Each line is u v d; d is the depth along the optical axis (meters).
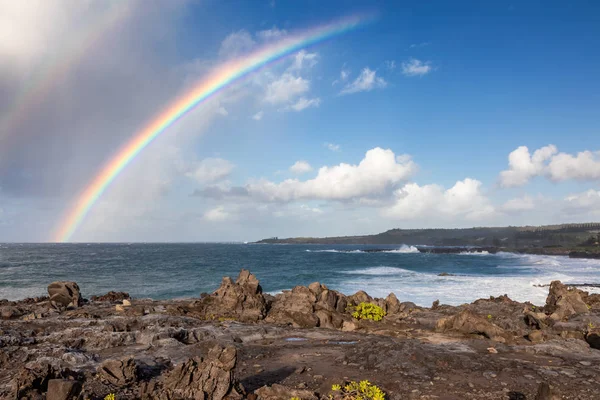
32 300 22.88
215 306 20.14
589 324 16.16
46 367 8.43
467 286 40.31
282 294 22.28
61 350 11.16
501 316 18.41
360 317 19.36
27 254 131.38
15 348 11.25
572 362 10.41
